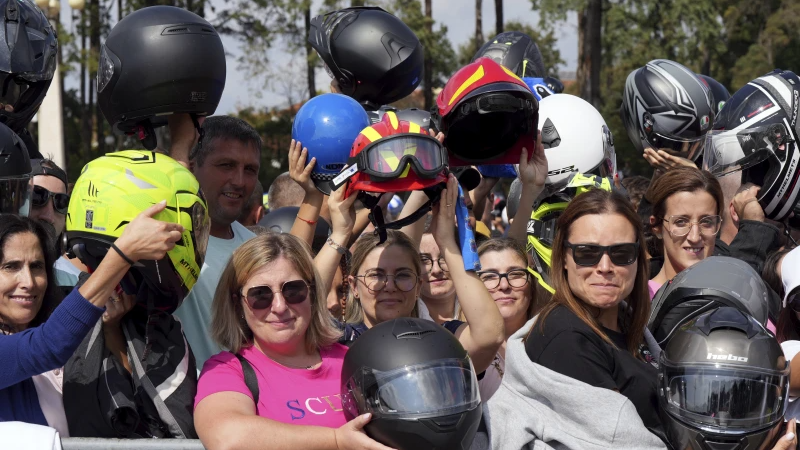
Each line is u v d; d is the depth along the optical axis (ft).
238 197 14.28
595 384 10.12
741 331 9.93
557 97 15.37
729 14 125.70
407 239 13.12
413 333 9.34
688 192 13.93
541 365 10.37
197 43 11.21
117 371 10.21
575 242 10.64
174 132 11.97
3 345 9.25
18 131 14.42
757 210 15.98
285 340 10.17
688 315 11.10
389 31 13.96
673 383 9.91
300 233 12.51
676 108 17.72
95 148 97.81
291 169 12.34
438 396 9.00
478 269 11.06
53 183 14.99
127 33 11.14
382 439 9.12
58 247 14.37
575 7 76.79
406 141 10.43
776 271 14.20
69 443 9.48
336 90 14.52
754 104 15.74
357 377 9.21
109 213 9.71
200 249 10.21
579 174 14.26
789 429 10.23
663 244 14.46
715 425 9.71
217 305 10.47
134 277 10.30
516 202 16.61
